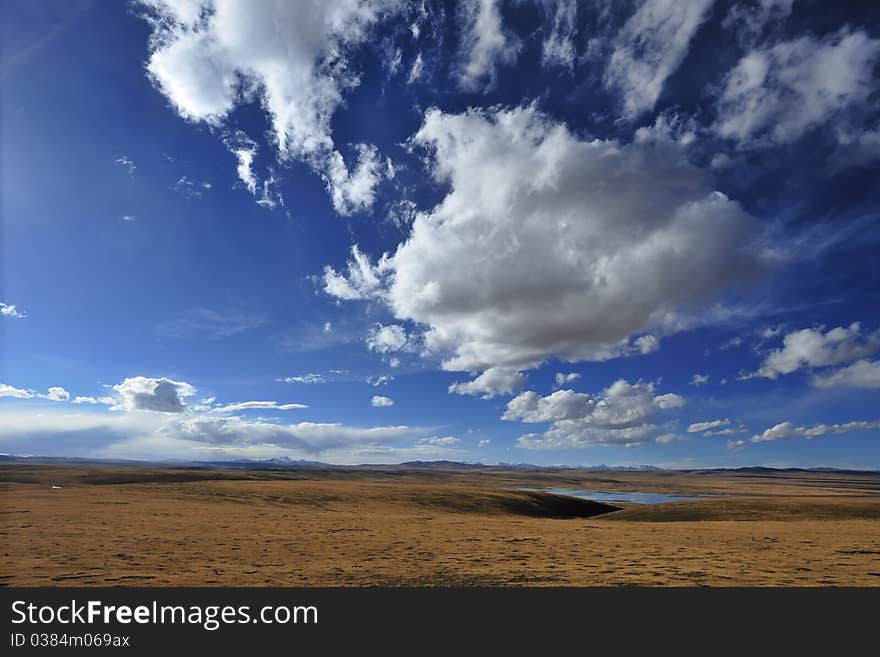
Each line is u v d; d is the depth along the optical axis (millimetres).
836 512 54125
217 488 66812
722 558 23375
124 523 32906
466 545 27453
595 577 18984
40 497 48406
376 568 20594
